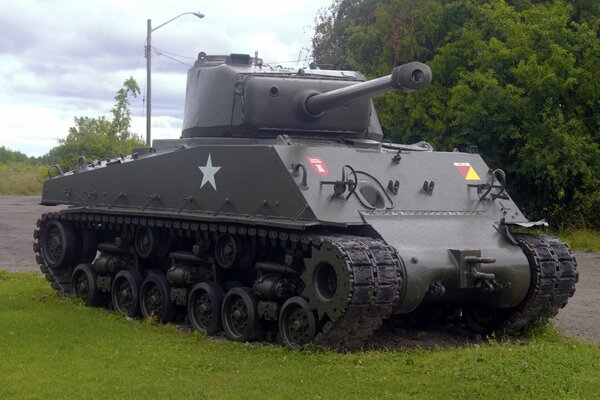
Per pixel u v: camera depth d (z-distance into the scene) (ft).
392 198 40.70
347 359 35.94
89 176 53.47
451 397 29.89
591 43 94.38
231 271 46.11
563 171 90.68
